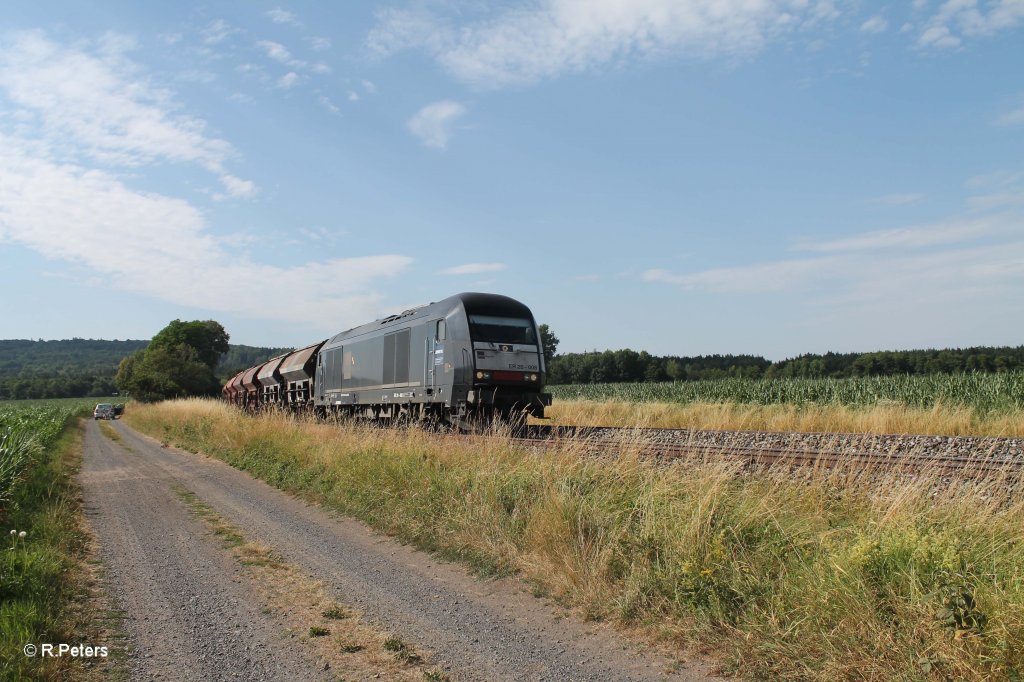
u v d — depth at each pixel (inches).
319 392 1224.8
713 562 234.5
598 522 289.6
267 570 314.7
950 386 997.8
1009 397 908.6
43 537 363.3
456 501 372.2
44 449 880.3
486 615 247.4
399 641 221.1
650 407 1092.5
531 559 296.8
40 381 5812.0
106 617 250.5
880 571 200.4
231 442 838.5
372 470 479.2
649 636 220.1
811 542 238.8
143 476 695.7
